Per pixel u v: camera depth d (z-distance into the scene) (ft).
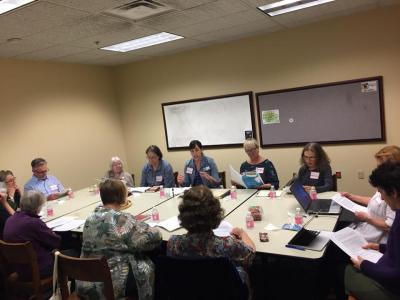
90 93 18.42
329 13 13.12
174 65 18.15
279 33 15.25
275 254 6.27
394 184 5.08
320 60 14.57
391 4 12.80
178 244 5.86
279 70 15.51
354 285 5.90
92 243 6.73
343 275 6.84
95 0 9.05
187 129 18.37
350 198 8.70
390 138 13.82
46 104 16.05
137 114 19.83
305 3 11.75
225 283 5.25
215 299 5.41
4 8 9.01
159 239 7.02
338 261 7.85
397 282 4.97
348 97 14.25
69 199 12.72
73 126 17.35
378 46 13.42
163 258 5.48
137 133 20.06
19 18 9.79
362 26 13.56
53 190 13.73
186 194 5.86
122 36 13.08
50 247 8.33
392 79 13.38
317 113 14.97
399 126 13.57
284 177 16.25
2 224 10.28
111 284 6.05
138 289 6.63
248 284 6.21
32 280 7.70
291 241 6.64
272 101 15.88
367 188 14.48
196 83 17.69
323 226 7.38
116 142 20.02
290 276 8.79
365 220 7.05
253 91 16.29
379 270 5.22
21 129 14.94
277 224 7.74
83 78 18.01
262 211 8.73
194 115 18.03
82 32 11.94
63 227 9.25
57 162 16.49
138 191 12.78
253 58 16.02
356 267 5.97
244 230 7.57
